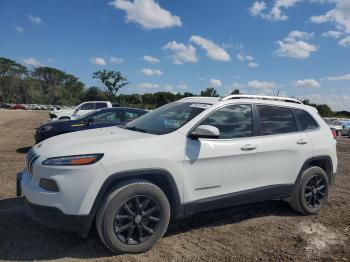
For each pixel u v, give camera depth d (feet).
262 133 15.90
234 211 17.83
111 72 205.77
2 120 96.89
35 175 12.32
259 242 14.26
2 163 27.89
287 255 13.19
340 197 21.09
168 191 13.58
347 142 62.85
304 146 17.06
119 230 12.35
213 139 14.34
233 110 15.40
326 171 18.60
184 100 17.03
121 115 36.63
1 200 17.78
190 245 13.69
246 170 15.12
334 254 13.38
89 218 11.89
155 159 12.82
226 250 13.41
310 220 17.02
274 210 18.22
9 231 14.02
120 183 12.45
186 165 13.55
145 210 12.84
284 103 17.38
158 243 13.71
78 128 34.12
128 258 12.31
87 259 12.10
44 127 34.17
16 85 383.65
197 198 13.94
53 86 413.80
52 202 11.72
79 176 11.76
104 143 12.74
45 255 12.25
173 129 14.07
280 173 16.30
